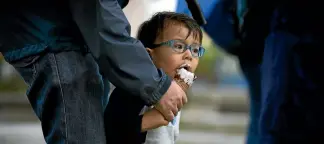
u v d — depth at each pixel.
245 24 5.79
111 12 3.61
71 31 3.74
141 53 3.60
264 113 5.26
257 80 6.23
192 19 4.10
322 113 5.15
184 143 16.23
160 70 3.68
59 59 3.68
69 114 3.66
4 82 22.28
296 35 5.21
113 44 3.56
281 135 5.20
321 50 5.16
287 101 5.17
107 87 4.11
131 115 3.82
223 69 25.73
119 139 3.86
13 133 16.72
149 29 4.11
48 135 3.76
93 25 3.61
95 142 3.69
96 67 3.80
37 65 3.71
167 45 4.01
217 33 6.71
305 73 5.17
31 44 3.72
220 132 18.28
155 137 4.05
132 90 3.61
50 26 3.70
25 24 3.72
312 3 5.17
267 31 5.66
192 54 4.03
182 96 3.68
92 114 3.72
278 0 5.33
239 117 20.67
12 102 20.75
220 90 23.77
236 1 6.34
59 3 3.72
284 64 5.21
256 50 5.96
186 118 19.98
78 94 3.69
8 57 3.81
